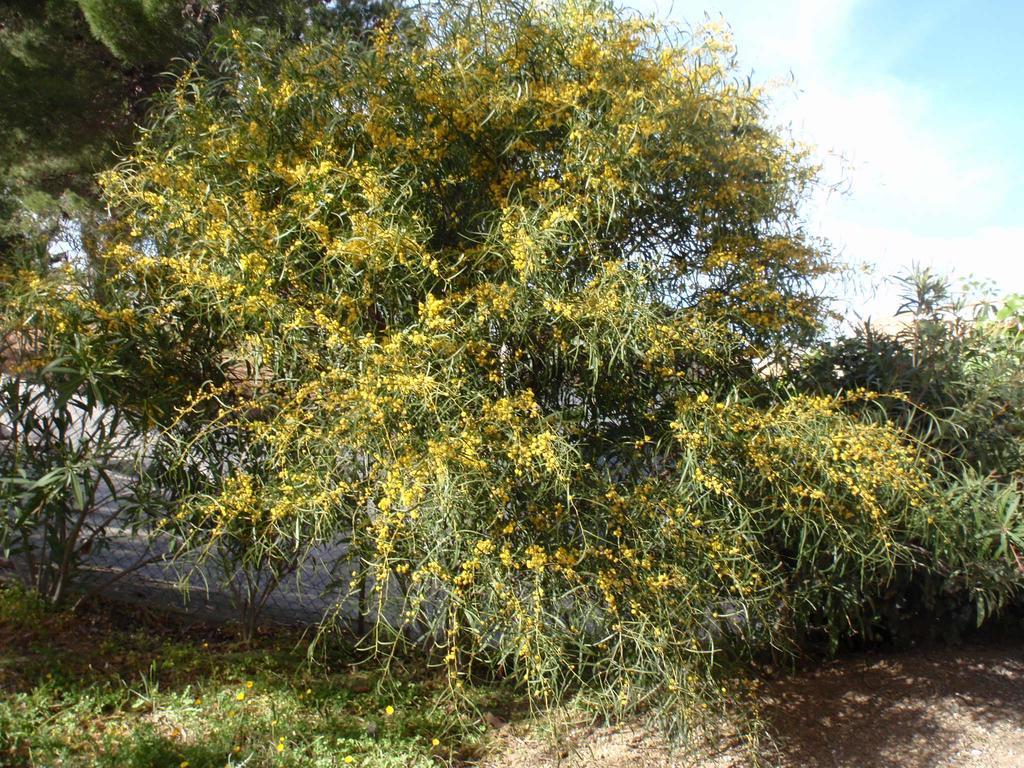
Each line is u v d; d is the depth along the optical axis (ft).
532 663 10.14
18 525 12.25
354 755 11.12
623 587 10.52
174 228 12.23
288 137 12.85
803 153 13.56
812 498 10.93
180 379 12.59
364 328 11.84
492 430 10.49
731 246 12.88
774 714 13.16
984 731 13.23
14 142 24.90
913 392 14.02
